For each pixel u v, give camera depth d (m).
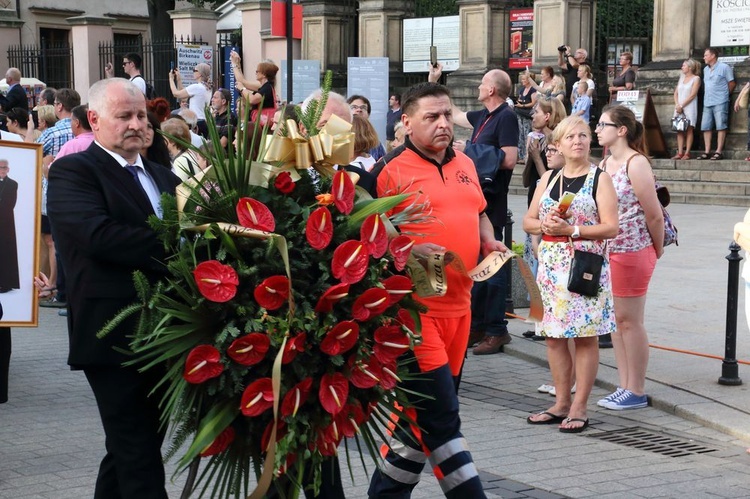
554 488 6.08
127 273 4.45
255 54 28.52
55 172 4.53
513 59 26.56
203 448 3.88
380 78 18.11
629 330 7.80
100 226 4.34
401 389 4.46
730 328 8.24
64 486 6.09
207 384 3.99
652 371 8.66
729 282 8.24
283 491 4.34
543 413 7.53
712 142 22.14
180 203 4.16
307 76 20.20
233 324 3.96
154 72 30.61
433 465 5.00
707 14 22.80
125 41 39.28
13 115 13.10
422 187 5.25
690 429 7.38
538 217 7.40
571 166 7.26
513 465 6.53
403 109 5.38
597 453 6.80
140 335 4.07
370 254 4.13
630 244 7.63
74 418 7.60
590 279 7.04
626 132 7.59
